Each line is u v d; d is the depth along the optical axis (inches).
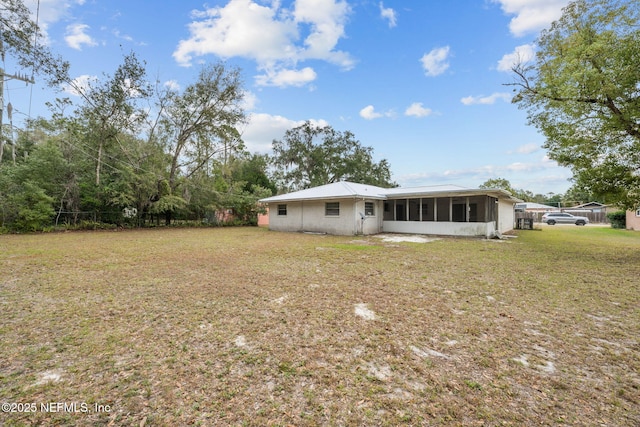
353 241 443.8
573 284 193.9
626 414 72.2
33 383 84.6
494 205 557.9
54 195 566.6
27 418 69.9
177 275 217.9
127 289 181.2
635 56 253.6
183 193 767.7
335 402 77.1
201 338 115.0
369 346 108.8
